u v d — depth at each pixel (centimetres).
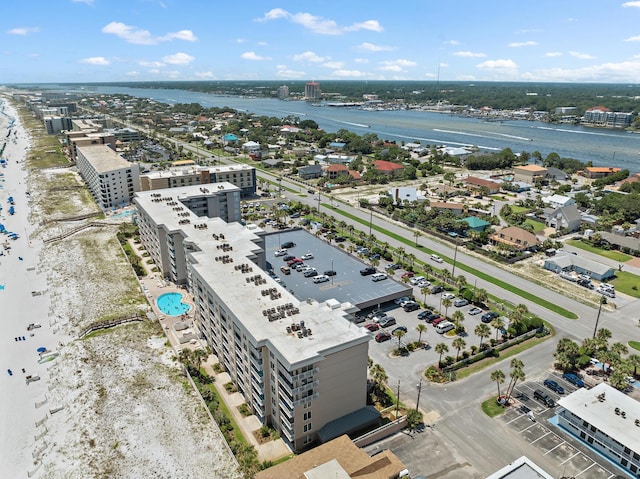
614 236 19588
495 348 12050
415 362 11631
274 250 18262
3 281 16500
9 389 10750
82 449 8981
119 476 8344
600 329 13050
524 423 9538
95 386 10800
